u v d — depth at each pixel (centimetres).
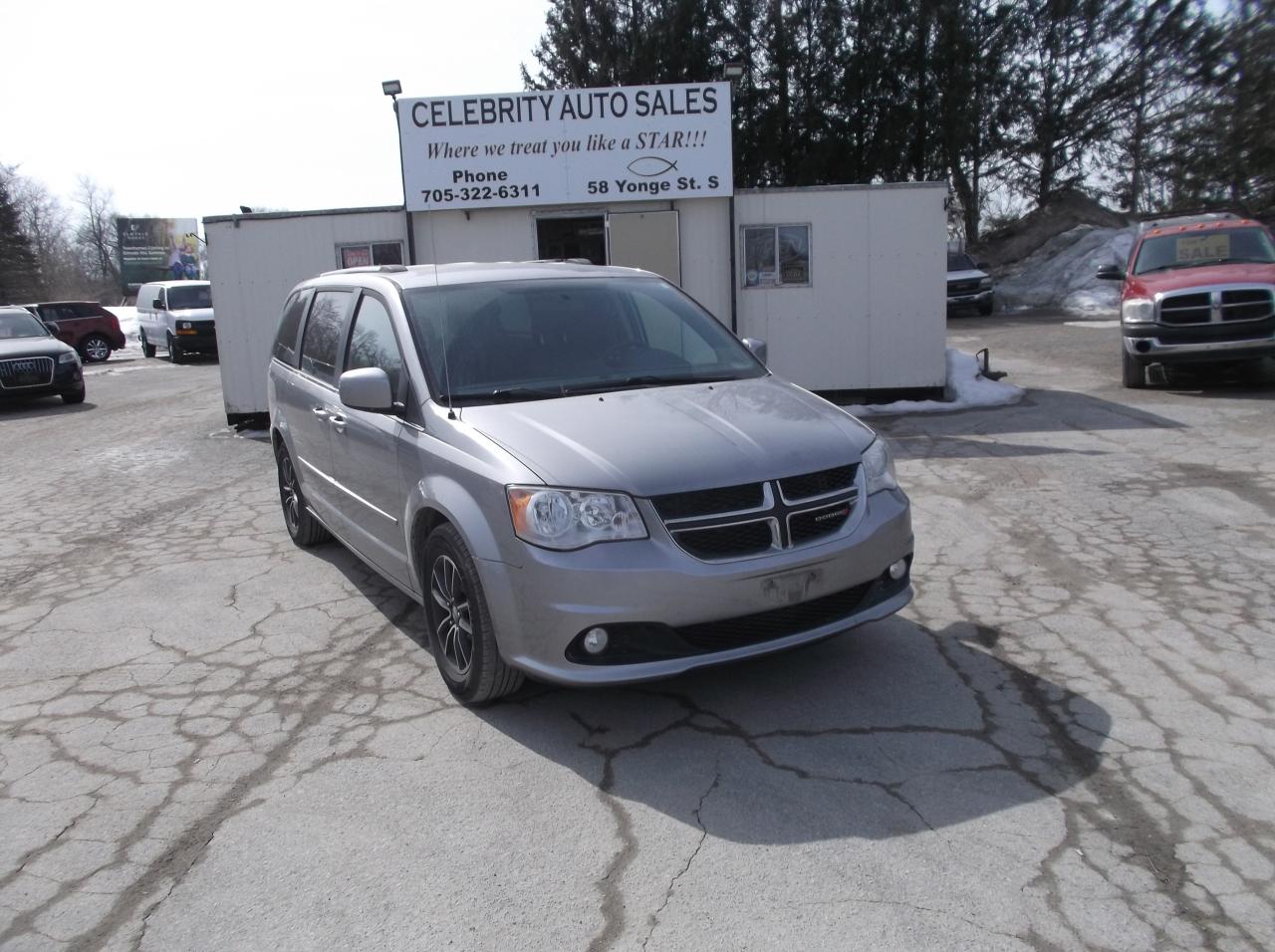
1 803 368
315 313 632
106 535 758
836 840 324
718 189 1183
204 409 1505
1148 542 627
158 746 409
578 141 1179
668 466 386
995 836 324
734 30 3128
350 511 552
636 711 423
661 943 279
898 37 3072
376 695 450
